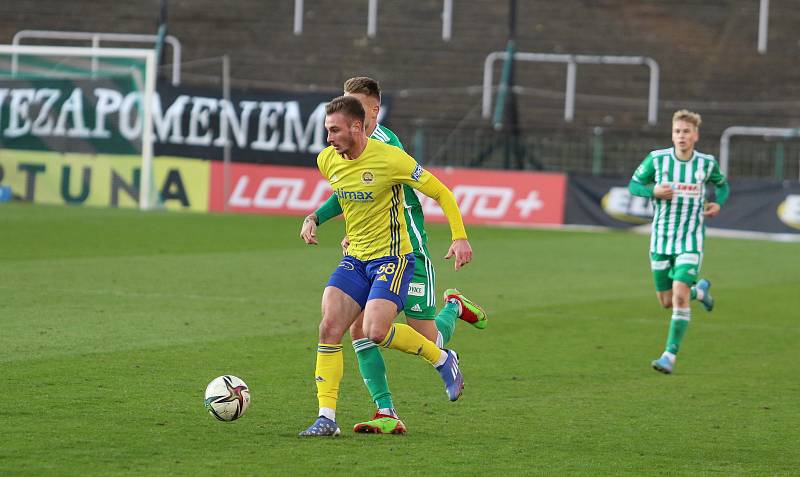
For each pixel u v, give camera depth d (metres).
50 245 59.44
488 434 24.38
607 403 28.28
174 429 23.78
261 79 107.06
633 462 22.28
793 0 105.00
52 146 85.25
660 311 45.16
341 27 109.06
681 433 25.05
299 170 86.25
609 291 50.53
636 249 69.00
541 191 83.38
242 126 87.19
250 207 86.44
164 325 37.44
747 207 80.31
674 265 36.41
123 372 29.73
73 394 26.84
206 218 79.00
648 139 92.69
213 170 86.94
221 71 107.88
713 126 97.62
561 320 42.25
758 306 47.88
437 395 28.58
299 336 36.34
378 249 24.06
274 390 28.30
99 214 77.81
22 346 32.81
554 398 28.73
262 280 49.62
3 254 55.12
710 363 34.78
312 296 45.34
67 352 32.19
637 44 103.81
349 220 24.20
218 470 20.58
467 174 85.19
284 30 109.94
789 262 65.38
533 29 105.44
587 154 93.06
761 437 24.81
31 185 85.38
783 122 97.44
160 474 20.19
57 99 85.25
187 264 54.16
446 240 70.62
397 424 24.20
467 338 37.88
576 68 102.50
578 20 105.81
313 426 23.58
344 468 21.02
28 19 113.38
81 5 113.88
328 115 23.34
